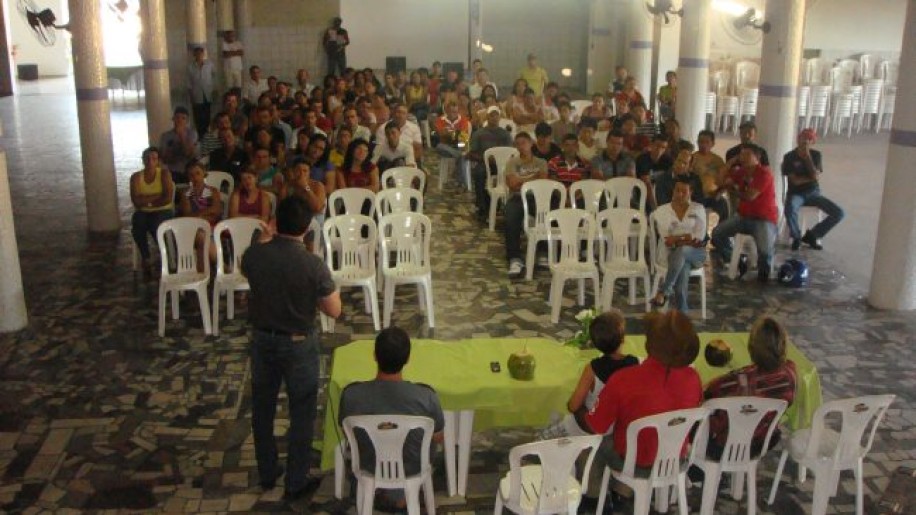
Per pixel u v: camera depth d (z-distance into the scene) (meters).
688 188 7.84
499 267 9.37
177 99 20.50
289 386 4.95
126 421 6.03
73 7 10.13
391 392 4.47
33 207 11.94
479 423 5.13
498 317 7.94
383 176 10.07
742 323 7.89
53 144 16.89
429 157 15.57
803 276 8.84
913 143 7.80
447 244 10.18
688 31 12.35
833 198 12.43
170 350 7.20
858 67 18.42
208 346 7.29
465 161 12.96
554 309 7.83
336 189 9.27
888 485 5.34
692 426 4.64
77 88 10.31
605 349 4.73
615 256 8.17
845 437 4.73
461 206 12.00
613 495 5.14
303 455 5.08
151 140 13.88
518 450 4.15
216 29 19.58
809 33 18.47
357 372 5.12
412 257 7.90
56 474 5.38
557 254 9.70
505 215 9.30
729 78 18.03
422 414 4.51
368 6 21.05
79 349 7.22
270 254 4.79
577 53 21.88
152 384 6.59
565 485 4.25
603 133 12.05
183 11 20.53
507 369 5.17
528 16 21.62
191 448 5.69
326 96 14.29
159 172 9.02
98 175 10.53
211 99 16.08
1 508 5.02
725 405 4.50
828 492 4.78
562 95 12.59
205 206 8.73
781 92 10.33
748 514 4.79
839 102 17.69
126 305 8.23
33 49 29.59
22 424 5.98
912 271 8.11
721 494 5.23
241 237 7.64
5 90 24.77
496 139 11.28
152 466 5.47
